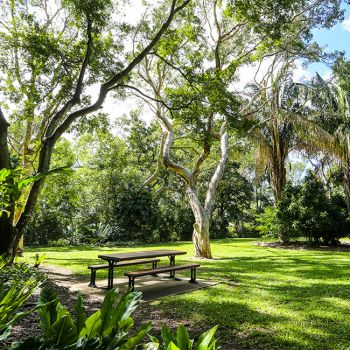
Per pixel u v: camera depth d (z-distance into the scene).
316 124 18.00
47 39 9.08
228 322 4.70
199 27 11.66
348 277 8.30
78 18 9.11
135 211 23.11
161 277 8.37
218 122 15.38
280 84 18.27
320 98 18.50
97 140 24.38
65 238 22.45
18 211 12.59
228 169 30.31
